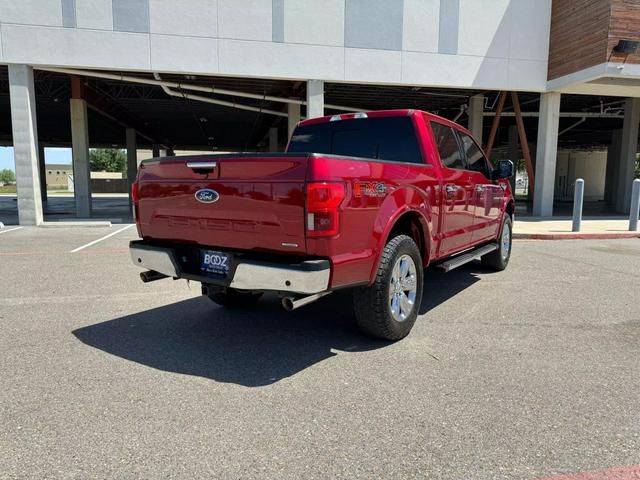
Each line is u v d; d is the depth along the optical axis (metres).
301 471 2.49
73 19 13.11
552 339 4.48
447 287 6.59
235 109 24.22
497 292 6.29
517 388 3.44
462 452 2.66
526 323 4.96
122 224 14.77
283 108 22.33
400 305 4.41
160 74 15.69
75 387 3.45
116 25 13.26
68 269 7.65
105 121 27.28
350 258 3.71
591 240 11.66
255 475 2.45
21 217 13.89
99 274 7.29
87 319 5.07
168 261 4.24
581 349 4.22
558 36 15.36
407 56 14.70
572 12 14.64
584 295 6.14
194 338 4.52
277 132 31.58
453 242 5.54
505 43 15.44
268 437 2.81
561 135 34.94
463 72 15.20
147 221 4.54
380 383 3.53
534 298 5.98
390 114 5.28
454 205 5.42
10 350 4.16
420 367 3.82
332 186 3.50
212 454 2.64
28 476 2.43
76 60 13.25
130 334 4.61
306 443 2.74
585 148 46.84
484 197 6.43
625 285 6.71
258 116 26.70
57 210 23.86
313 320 5.09
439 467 2.52
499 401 3.25
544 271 7.73
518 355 4.07
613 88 15.47
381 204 4.02
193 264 4.31
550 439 2.78
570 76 14.81
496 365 3.86
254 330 4.76
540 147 16.78
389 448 2.70
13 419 3.00
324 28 14.11
